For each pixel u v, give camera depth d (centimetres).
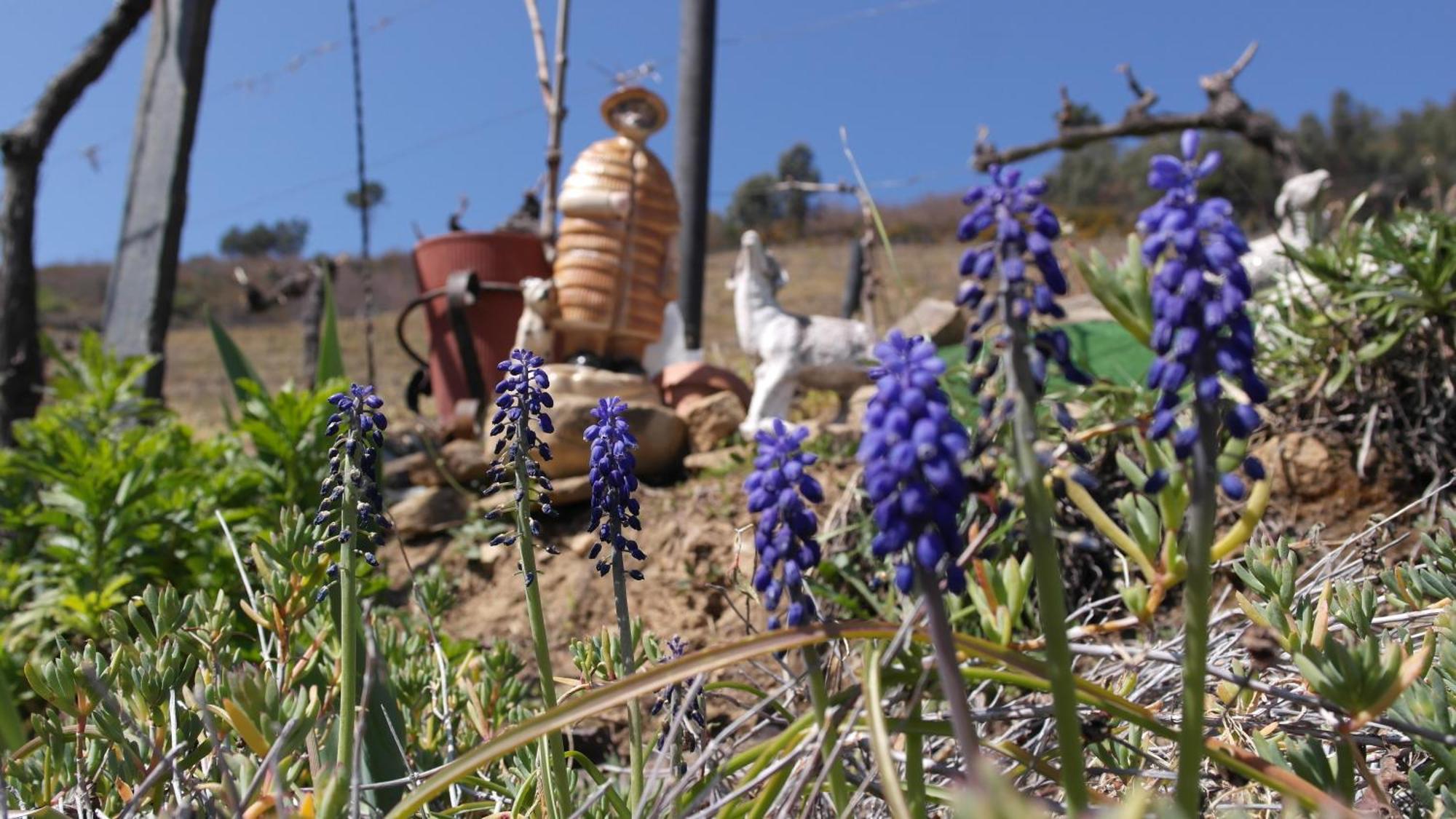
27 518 77
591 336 88
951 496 17
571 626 71
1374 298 61
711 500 75
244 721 23
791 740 22
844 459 75
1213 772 27
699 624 68
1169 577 22
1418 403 61
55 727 28
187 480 77
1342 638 29
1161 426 18
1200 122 156
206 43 129
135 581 71
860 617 59
